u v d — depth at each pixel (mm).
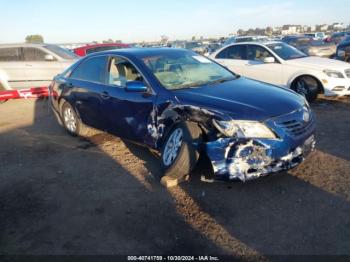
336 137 5383
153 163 4770
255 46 8906
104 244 3062
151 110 4281
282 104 3785
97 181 4320
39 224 3426
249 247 2918
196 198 3734
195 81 4566
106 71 5191
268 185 3916
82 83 5617
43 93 10242
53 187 4223
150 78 4426
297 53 8781
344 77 7559
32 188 4223
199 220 3342
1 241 3188
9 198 3994
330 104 7727
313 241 2932
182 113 3924
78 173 4598
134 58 4773
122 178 4359
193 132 3764
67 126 6340
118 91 4816
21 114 8523
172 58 4961
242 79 4852
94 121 5480
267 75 8453
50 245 3088
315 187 3820
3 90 10781
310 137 3930
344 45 12938
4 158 5320
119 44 13930
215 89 4215
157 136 4277
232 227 3201
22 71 10609
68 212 3619
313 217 3268
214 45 25438
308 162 4465
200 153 3834
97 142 5836
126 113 4684
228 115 3570
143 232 3205
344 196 3598
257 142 3490
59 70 10430
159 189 3992
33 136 6465
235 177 3527
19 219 3539
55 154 5379
